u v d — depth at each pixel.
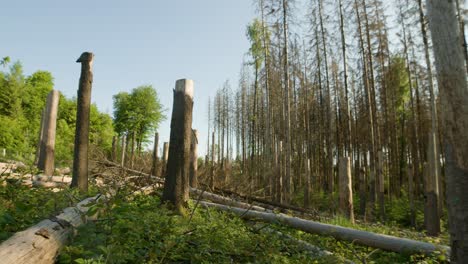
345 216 9.74
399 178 24.34
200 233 5.08
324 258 5.05
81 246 3.30
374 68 20.41
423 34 15.62
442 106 4.10
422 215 16.91
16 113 30.92
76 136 8.00
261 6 21.38
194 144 12.58
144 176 10.41
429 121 23.55
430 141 13.73
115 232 3.94
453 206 3.92
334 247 5.97
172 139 7.34
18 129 24.08
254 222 7.15
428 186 13.18
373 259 5.64
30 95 34.66
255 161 27.53
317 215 10.93
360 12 18.98
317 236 6.42
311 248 5.44
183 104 7.40
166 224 4.83
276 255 4.74
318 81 22.80
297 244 5.61
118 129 39.81
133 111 38.75
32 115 33.88
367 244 5.83
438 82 4.15
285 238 5.85
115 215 4.24
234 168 25.41
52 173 11.20
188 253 4.27
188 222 5.78
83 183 7.88
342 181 9.91
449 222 4.00
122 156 17.52
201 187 13.33
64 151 23.53
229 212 7.77
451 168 3.97
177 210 6.89
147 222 4.65
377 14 19.78
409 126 24.31
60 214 3.91
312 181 26.00
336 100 24.92
